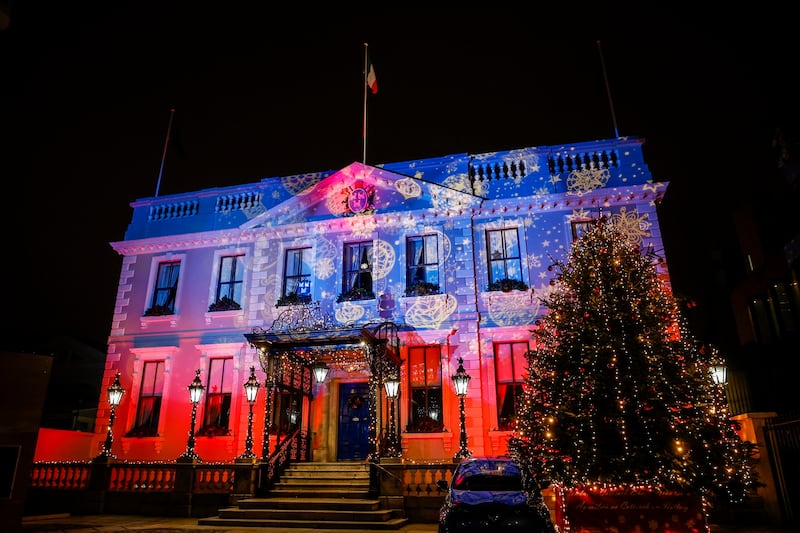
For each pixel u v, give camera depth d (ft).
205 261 67.15
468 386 55.72
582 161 62.49
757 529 39.73
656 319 40.60
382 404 57.31
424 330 58.44
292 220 66.13
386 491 47.42
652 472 36.78
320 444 58.03
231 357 62.85
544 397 42.06
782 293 67.15
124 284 68.18
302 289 64.13
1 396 33.81
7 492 33.22
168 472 55.06
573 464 37.83
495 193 62.44
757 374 68.08
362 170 65.21
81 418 106.11
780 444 42.27
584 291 42.63
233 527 43.62
